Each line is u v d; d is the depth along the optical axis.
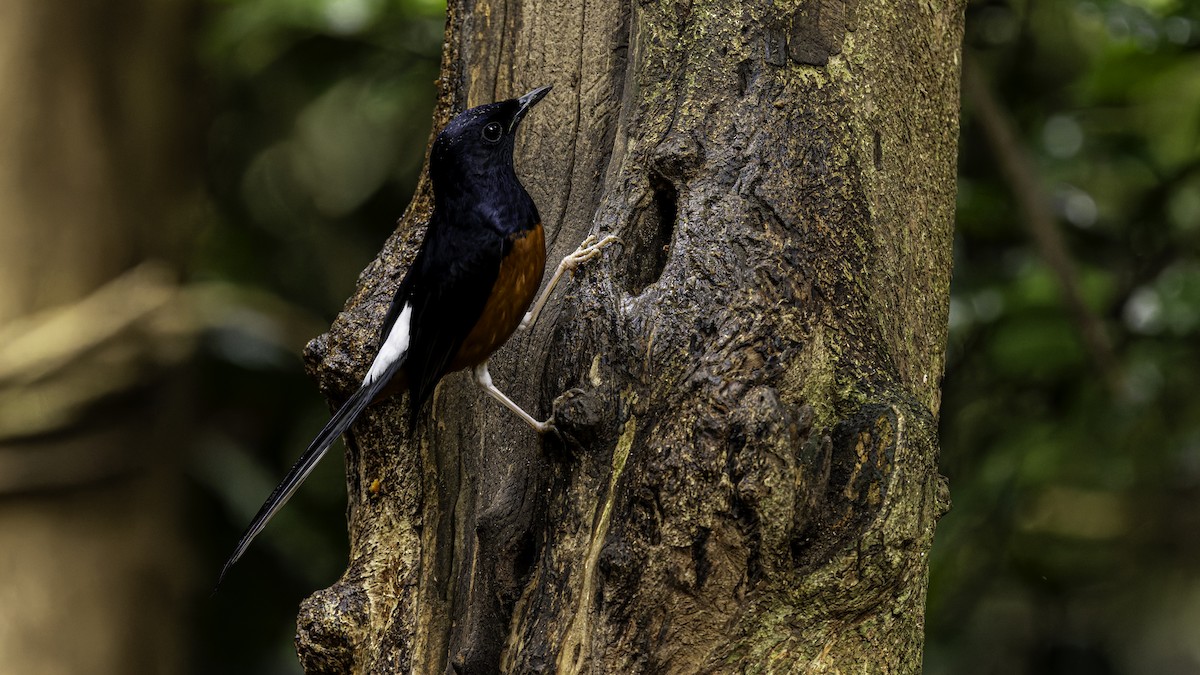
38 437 8.89
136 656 9.41
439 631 7.52
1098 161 12.64
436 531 7.82
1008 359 12.24
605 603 6.41
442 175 8.05
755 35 7.48
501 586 7.19
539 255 8.05
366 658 7.66
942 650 12.92
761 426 6.18
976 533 12.51
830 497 6.43
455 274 7.80
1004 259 12.60
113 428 9.14
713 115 7.36
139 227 9.36
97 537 9.19
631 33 7.98
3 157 8.86
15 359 8.77
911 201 7.66
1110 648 14.39
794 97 7.33
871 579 6.29
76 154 9.07
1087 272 12.69
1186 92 12.95
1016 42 13.02
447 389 8.21
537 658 6.55
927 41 7.88
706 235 6.94
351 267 14.59
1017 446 12.41
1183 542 13.41
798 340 6.63
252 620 14.12
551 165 8.48
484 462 7.89
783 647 6.31
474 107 8.66
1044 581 13.19
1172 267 12.34
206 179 13.16
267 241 14.68
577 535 6.69
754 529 6.18
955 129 8.16
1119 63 12.13
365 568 7.91
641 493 6.38
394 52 12.95
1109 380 11.14
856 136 7.39
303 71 13.90
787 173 7.12
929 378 7.63
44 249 8.96
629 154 7.65
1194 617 15.80
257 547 13.84
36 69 8.95
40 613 9.03
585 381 6.85
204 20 11.72
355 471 8.59
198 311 10.36
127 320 9.05
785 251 6.88
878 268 7.25
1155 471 12.89
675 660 6.32
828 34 7.51
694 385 6.48
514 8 8.68
